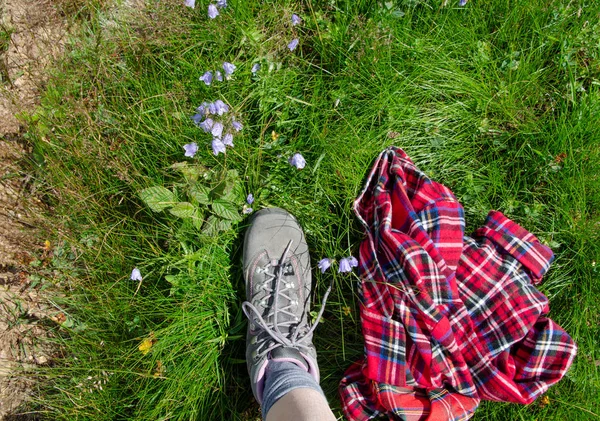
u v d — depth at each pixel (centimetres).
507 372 68
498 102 80
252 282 72
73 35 82
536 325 71
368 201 77
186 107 76
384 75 79
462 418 67
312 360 64
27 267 76
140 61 78
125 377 69
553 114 81
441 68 80
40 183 78
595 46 83
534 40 83
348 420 68
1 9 84
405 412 66
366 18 81
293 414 52
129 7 83
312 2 82
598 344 73
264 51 78
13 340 74
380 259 71
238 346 73
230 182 70
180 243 71
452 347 67
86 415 68
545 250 72
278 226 74
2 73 82
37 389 72
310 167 75
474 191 78
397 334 68
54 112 75
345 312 72
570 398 70
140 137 74
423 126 79
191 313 70
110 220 75
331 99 78
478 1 82
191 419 68
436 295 68
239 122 73
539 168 78
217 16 77
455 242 71
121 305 71
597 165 77
